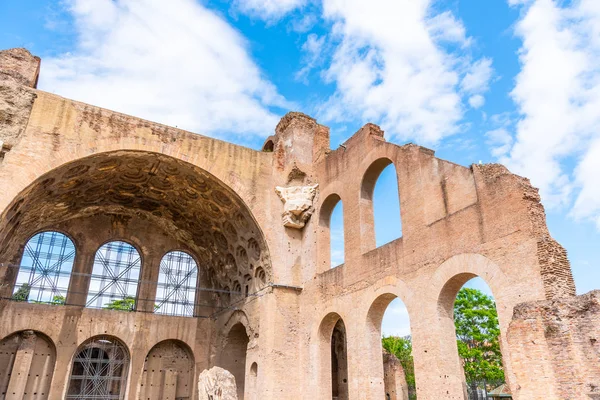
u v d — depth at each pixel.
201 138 24.97
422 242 17.55
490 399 38.56
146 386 28.56
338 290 21.77
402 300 17.80
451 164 17.08
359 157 22.61
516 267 13.77
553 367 11.61
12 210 20.38
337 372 27.42
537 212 14.02
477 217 15.50
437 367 15.60
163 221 31.22
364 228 21.41
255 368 24.14
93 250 29.34
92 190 26.19
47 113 21.30
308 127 27.75
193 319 30.42
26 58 22.44
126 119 23.19
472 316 36.59
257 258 25.83
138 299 29.48
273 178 26.38
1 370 25.48
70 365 26.45
